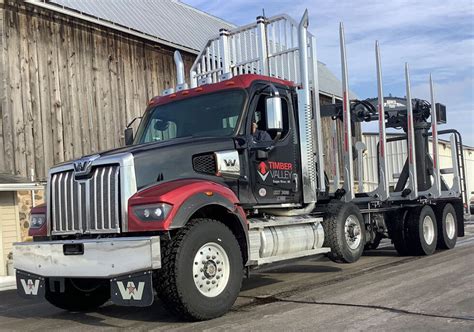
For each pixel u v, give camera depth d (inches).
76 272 227.1
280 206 292.7
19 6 526.3
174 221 215.2
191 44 697.0
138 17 670.5
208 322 225.8
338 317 225.8
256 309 251.0
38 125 533.3
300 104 315.3
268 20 355.6
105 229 229.1
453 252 461.7
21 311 297.4
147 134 309.0
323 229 325.4
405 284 300.4
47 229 256.2
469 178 1290.6
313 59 339.9
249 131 276.1
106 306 292.8
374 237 440.1
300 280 339.6
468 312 227.5
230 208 242.8
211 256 231.6
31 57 533.3
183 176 243.8
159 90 661.9
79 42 578.2
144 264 207.2
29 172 522.3
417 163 490.9
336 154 458.3
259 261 263.1
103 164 232.5
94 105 586.6
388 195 424.2
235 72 381.1
